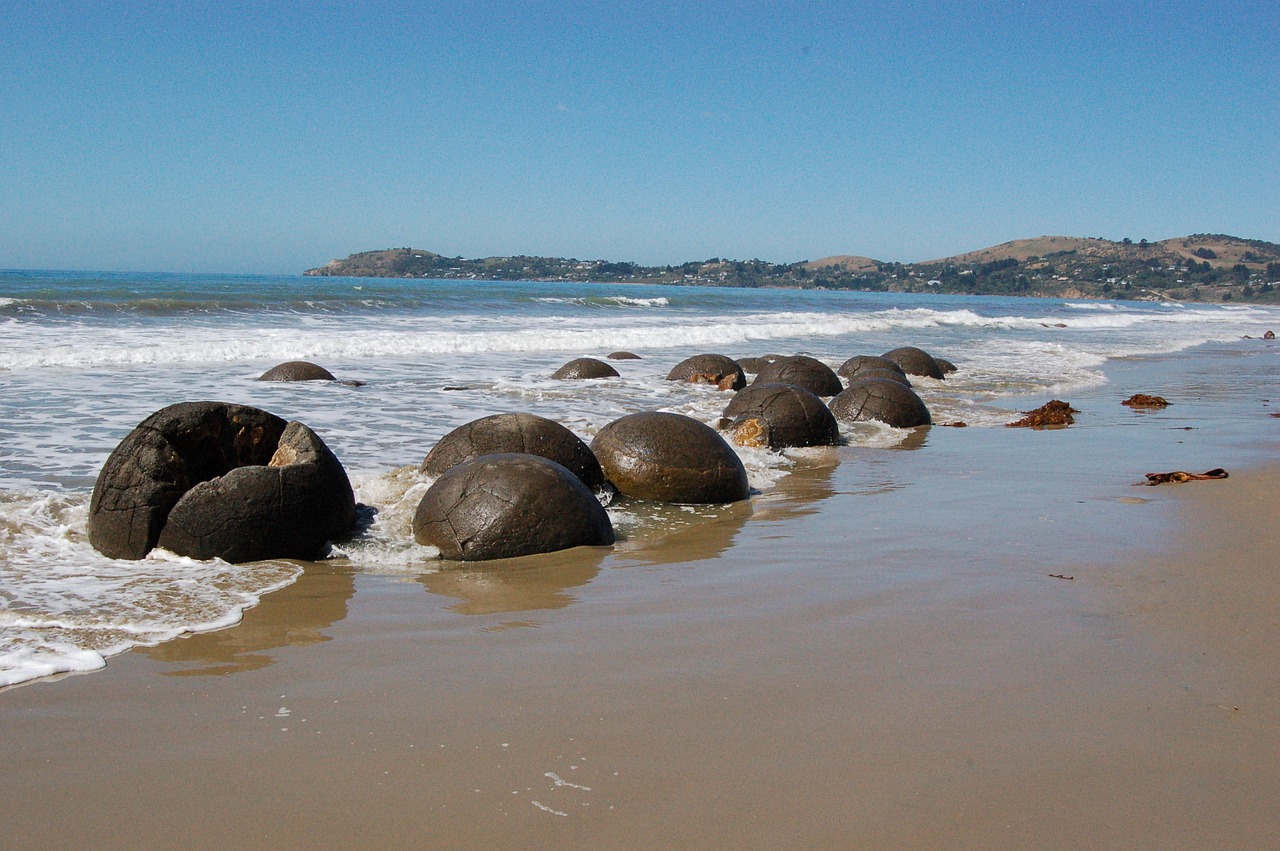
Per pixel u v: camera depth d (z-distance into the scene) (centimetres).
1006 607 564
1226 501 858
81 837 325
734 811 339
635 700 433
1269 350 3400
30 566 654
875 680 455
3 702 434
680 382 1803
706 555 699
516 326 3056
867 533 761
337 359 2142
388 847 318
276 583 627
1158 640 507
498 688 448
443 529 703
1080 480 986
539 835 324
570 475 745
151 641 516
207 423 719
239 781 361
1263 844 321
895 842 321
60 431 1138
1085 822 333
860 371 1888
